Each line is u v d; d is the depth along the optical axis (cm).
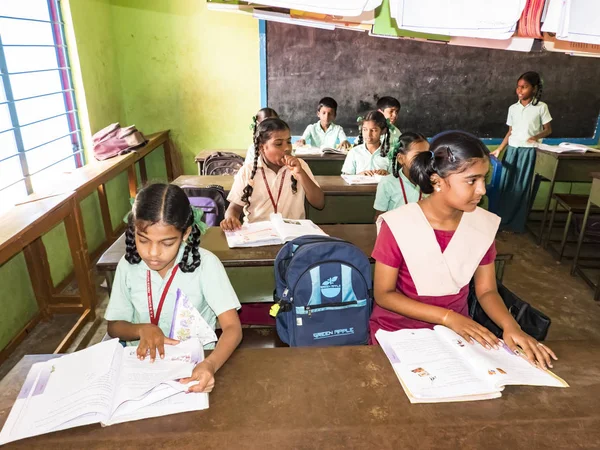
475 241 121
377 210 231
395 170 222
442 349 100
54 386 86
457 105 434
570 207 322
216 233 189
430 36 137
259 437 77
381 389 90
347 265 133
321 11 98
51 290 249
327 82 426
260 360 99
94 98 348
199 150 451
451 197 111
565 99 430
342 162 360
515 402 87
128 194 404
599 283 279
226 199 238
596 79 424
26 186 240
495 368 93
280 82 426
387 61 419
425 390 88
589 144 445
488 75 424
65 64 310
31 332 237
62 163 303
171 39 412
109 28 390
